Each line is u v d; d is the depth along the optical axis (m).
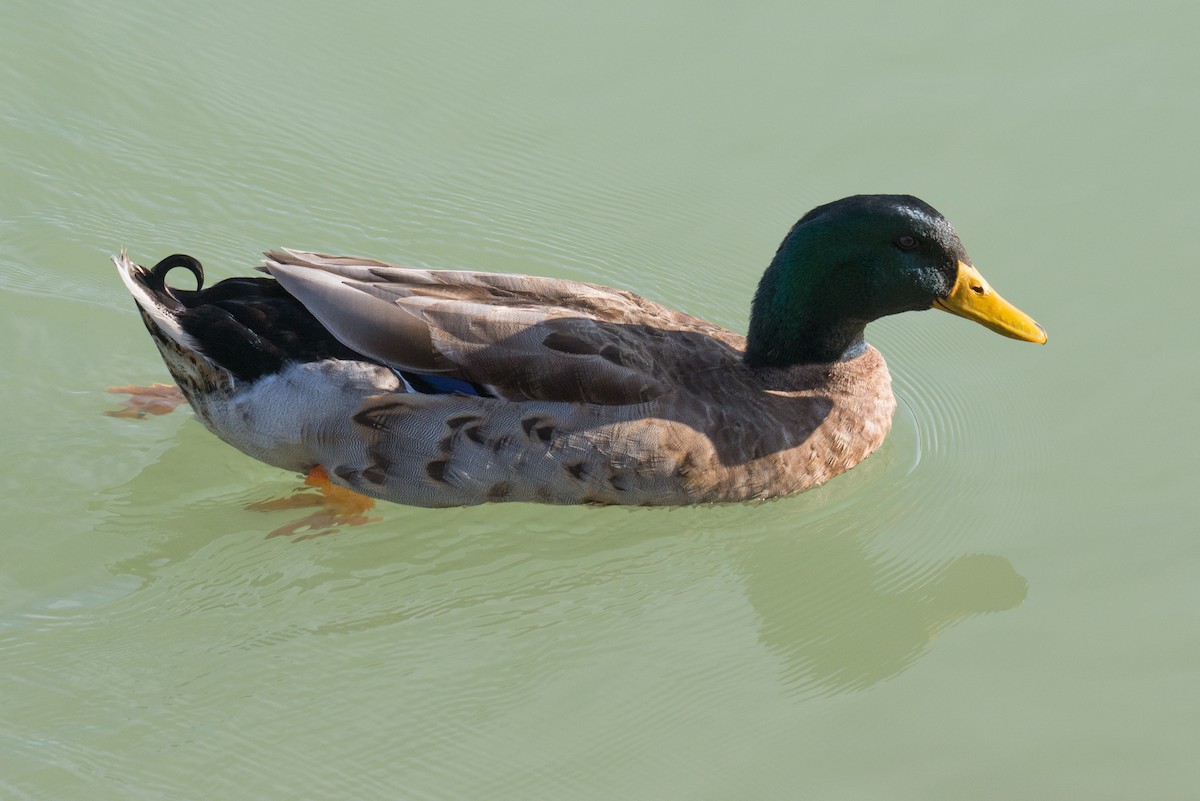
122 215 16.11
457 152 17.25
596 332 12.59
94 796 10.36
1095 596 12.61
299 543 12.77
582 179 16.95
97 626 11.87
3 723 10.91
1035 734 11.27
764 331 13.46
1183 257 15.95
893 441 14.59
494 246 16.14
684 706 11.53
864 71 18.05
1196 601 12.44
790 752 11.11
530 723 11.25
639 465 12.41
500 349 12.30
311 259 12.84
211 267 15.62
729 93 17.80
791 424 13.12
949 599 12.77
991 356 15.53
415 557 12.81
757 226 16.47
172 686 11.36
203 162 16.84
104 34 18.08
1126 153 17.02
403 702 11.38
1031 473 14.06
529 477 12.37
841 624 12.61
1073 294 15.66
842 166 16.94
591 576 12.88
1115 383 14.87
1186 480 13.75
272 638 11.93
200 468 13.37
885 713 11.51
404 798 10.53
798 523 13.59
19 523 12.72
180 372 12.81
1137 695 11.59
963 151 17.05
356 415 12.31
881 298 13.27
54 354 14.40
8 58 17.64
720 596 12.77
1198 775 10.86
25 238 15.66
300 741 10.97
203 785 10.54
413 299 12.46
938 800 10.69
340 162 16.97
